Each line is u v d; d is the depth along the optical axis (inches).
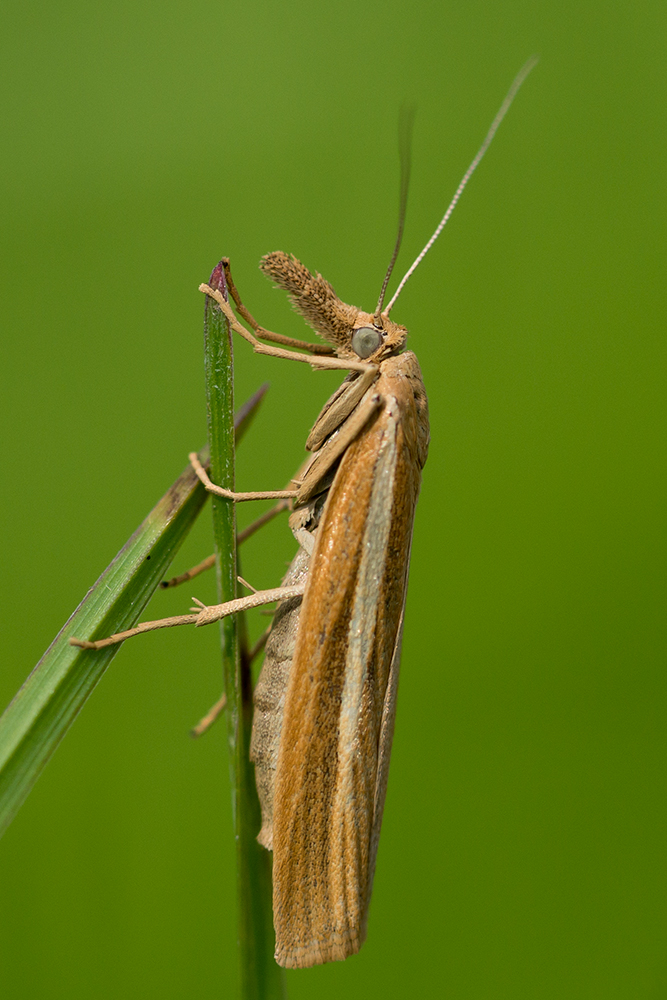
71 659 3.0
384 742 3.1
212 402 3.0
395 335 3.1
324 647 3.1
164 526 3.0
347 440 3.1
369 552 3.1
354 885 3.1
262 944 3.1
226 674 3.0
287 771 3.0
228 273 3.0
